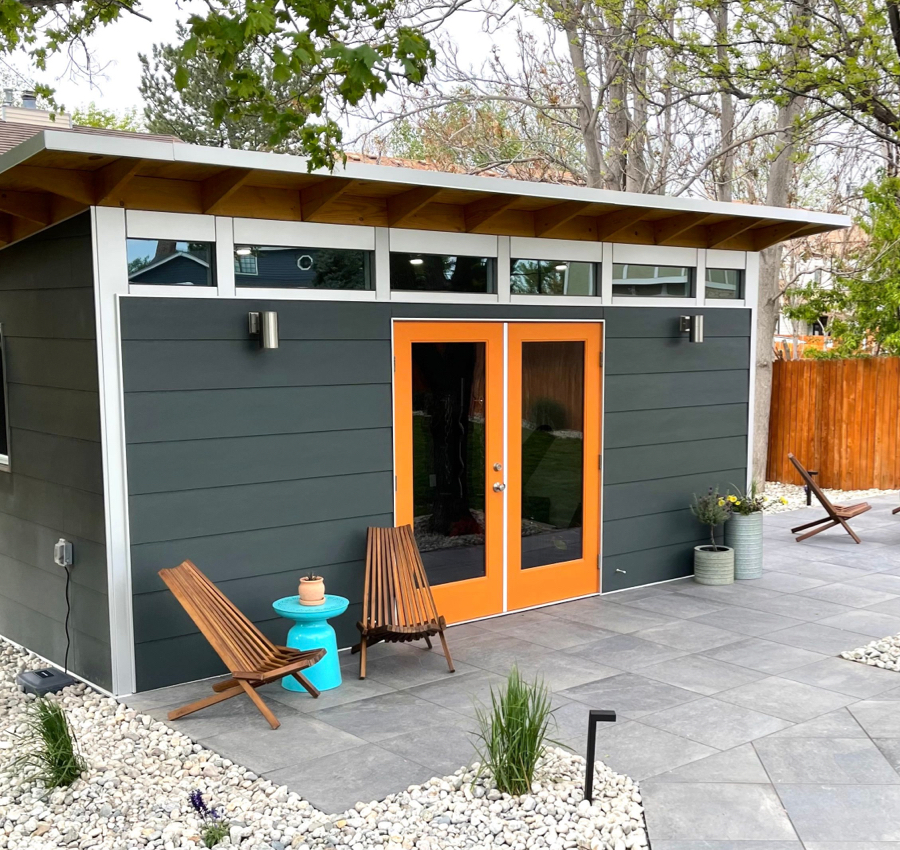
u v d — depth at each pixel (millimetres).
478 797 4234
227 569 6082
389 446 6820
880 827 3984
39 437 6418
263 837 3928
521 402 7531
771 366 14273
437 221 6918
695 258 8617
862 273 15109
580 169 17719
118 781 4512
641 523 8438
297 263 6324
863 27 10414
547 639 6844
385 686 5898
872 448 13719
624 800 4199
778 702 5520
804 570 9078
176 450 5832
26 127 14945
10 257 6637
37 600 6672
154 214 5676
